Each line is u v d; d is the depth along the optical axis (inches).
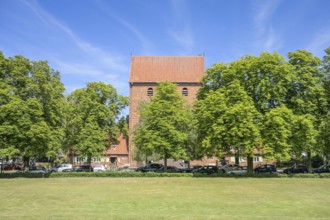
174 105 1819.6
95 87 1984.5
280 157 1508.4
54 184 1392.7
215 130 1537.9
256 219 687.7
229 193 1136.8
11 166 2630.4
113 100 2062.0
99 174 1647.4
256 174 1600.6
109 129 1973.4
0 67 1601.9
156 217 702.5
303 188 1262.3
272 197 1050.7
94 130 1855.3
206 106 1619.1
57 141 1728.6
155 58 3139.8
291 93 1700.3
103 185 1363.2
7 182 1445.6
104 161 2888.8
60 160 2287.2
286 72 1625.2
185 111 1823.3
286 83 1628.9
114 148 2920.8
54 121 1721.2
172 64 3107.8
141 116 2043.6
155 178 1557.6
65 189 1236.5
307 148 1686.8
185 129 1831.9
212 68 1828.2
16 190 1199.6
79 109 1921.8
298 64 1738.4
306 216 753.6
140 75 3021.7
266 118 1555.1
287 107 1653.5
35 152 1609.3
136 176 1644.9
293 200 992.2
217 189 1236.5
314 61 1721.2
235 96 1590.8
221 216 725.3
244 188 1261.1
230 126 1540.4
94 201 967.6
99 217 698.2
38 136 1565.0
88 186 1331.2
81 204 916.6
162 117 1747.0
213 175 1619.1
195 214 766.5
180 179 1518.2
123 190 1214.9
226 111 1520.7
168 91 1854.1
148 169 2037.4
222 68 1766.7
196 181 1460.4
